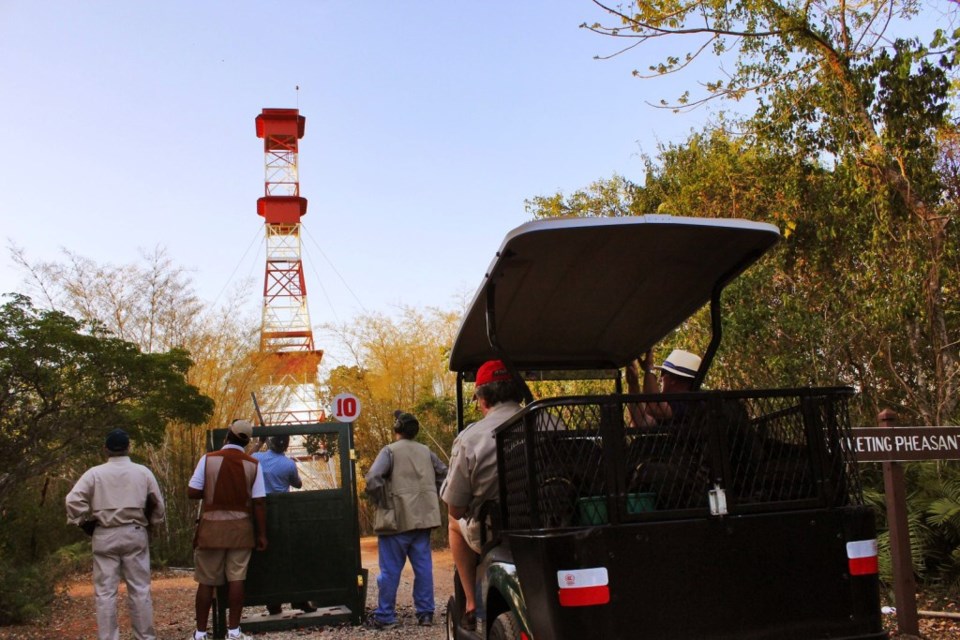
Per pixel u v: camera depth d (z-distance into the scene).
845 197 9.99
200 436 19.97
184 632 9.26
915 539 7.53
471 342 6.02
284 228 47.16
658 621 3.52
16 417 11.14
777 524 3.71
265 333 22.95
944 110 9.12
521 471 4.07
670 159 16.09
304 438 10.46
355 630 8.55
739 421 3.83
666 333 5.93
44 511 14.69
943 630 6.31
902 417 10.77
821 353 11.06
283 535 8.83
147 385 12.51
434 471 9.00
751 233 4.39
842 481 3.88
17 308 11.11
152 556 18.02
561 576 3.50
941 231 9.41
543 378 6.51
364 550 19.09
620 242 4.52
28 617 10.12
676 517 3.67
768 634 3.61
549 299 5.32
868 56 9.61
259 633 8.66
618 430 3.69
